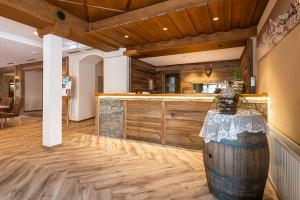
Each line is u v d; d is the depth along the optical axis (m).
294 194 1.52
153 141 4.08
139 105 4.25
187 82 7.71
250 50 4.07
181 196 2.07
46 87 3.66
